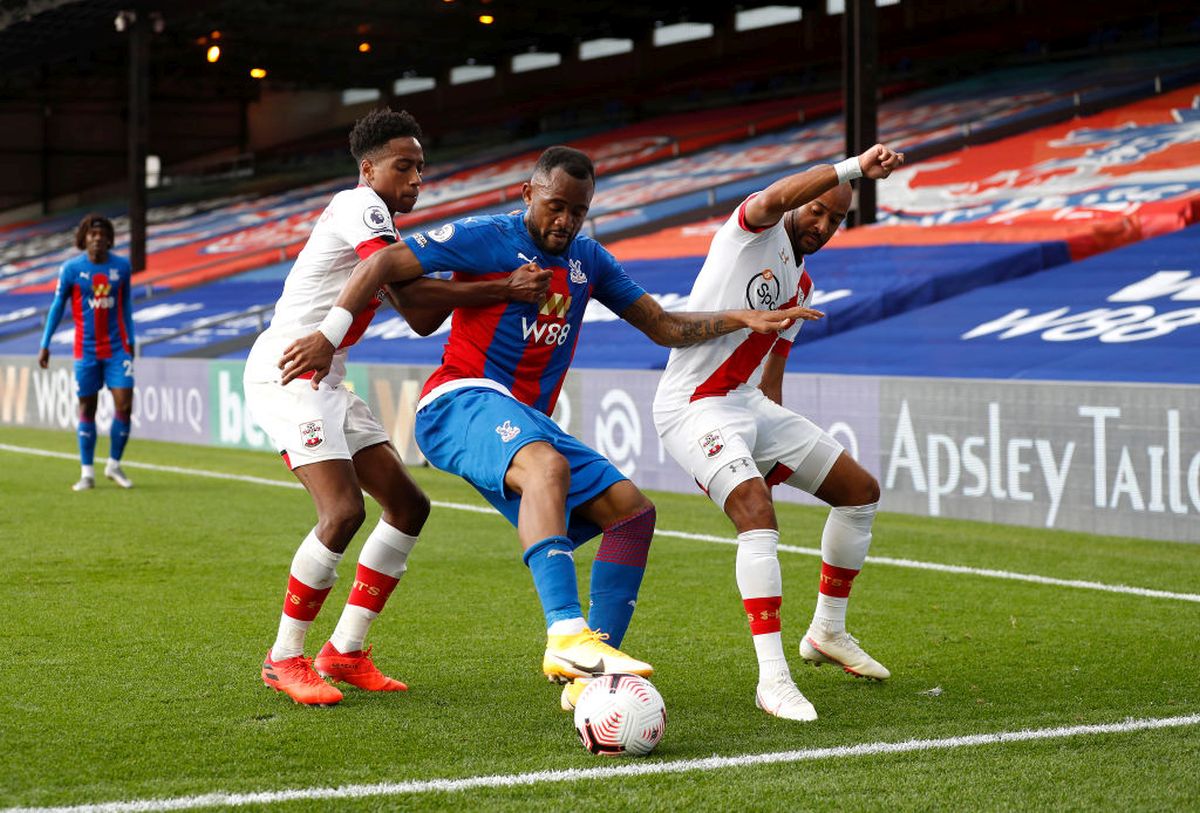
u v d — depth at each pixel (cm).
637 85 6569
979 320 2055
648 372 1816
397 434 2156
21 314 4400
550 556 648
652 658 873
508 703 756
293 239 4997
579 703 661
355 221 732
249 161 7700
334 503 748
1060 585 1130
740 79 6072
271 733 689
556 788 596
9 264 6156
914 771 623
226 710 735
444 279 707
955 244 2523
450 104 7444
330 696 743
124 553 1302
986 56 5444
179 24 5897
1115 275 2181
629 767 628
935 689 785
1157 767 628
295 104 8081
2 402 3159
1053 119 3984
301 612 759
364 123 764
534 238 722
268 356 773
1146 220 2514
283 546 1352
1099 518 1402
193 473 2041
